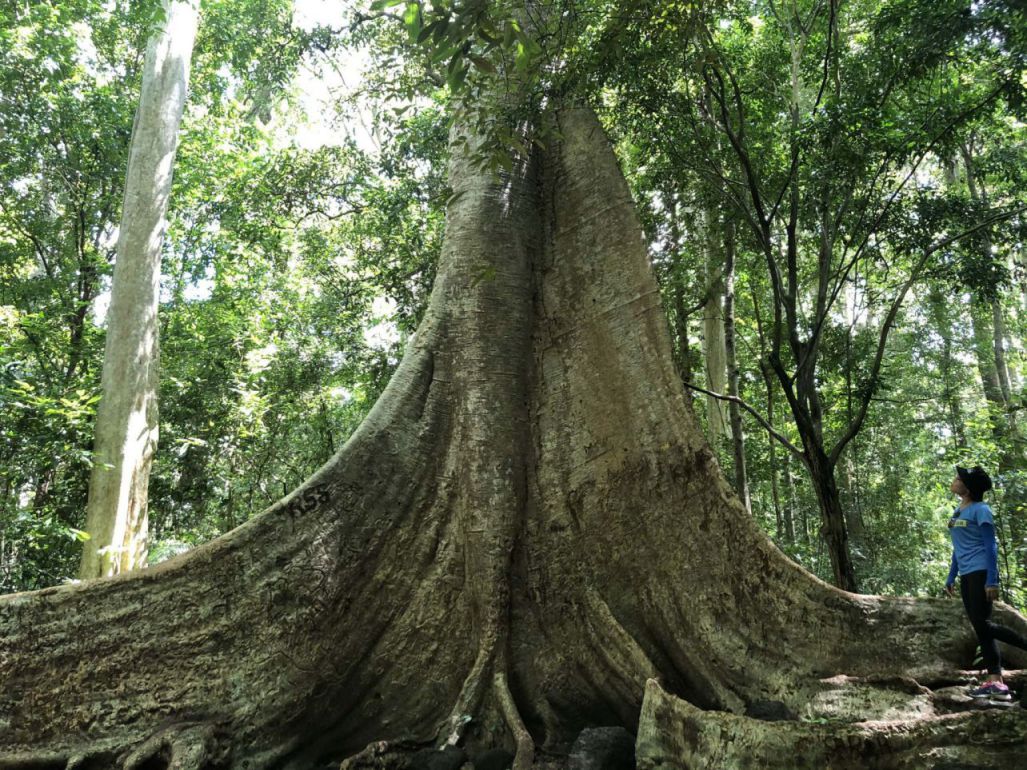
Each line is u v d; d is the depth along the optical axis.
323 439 17.41
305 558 5.79
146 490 11.94
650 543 6.17
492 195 7.58
